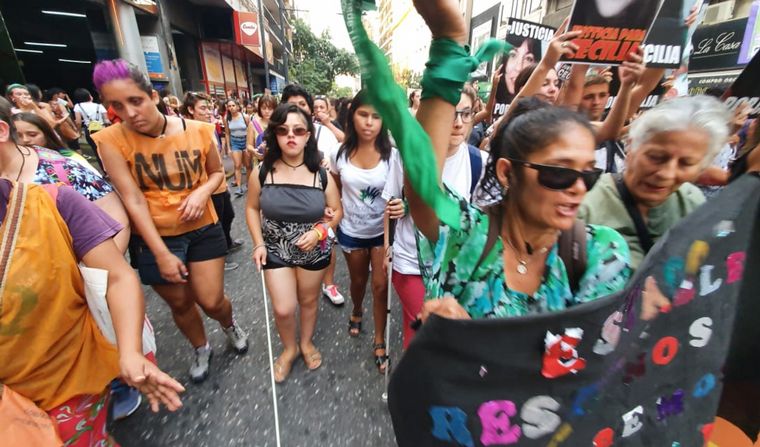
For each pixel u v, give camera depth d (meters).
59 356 1.06
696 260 0.83
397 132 0.51
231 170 8.56
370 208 2.22
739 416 1.31
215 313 2.19
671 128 0.95
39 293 0.98
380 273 2.25
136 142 1.78
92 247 1.09
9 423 0.96
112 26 10.50
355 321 2.65
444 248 0.80
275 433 1.86
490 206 0.84
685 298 0.84
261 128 5.02
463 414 0.71
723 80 6.59
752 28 6.12
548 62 1.79
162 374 1.08
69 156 1.67
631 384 0.81
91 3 10.43
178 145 1.85
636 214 1.12
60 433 1.11
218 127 10.32
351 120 2.13
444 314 0.72
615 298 0.70
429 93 0.66
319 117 3.80
